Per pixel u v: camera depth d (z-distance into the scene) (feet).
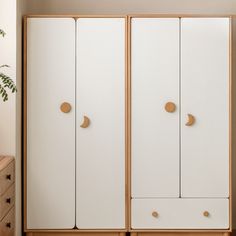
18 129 11.25
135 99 11.53
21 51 11.50
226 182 11.59
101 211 11.63
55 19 11.46
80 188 11.61
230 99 11.51
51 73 11.50
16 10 10.94
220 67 11.50
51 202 11.62
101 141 11.57
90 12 13.07
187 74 11.50
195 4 13.08
